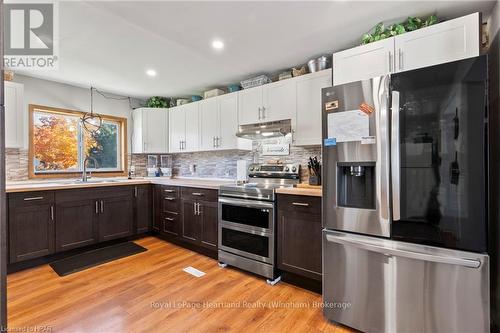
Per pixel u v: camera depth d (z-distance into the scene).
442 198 1.42
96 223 3.16
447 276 1.40
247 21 2.00
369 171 1.69
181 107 4.02
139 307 1.95
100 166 4.00
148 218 3.73
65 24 2.00
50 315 1.83
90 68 2.94
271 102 2.94
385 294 1.58
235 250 2.65
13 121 2.82
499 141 1.67
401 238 1.54
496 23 1.72
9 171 3.07
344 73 2.12
